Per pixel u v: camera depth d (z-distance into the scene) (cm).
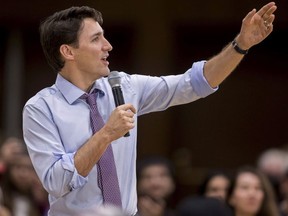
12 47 2555
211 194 1697
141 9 2539
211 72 1016
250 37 995
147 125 2547
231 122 2589
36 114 970
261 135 2594
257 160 2484
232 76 2591
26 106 977
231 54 1006
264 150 2588
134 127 996
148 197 1738
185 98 1032
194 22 2552
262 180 1599
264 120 2592
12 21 2523
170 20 2552
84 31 980
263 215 1593
